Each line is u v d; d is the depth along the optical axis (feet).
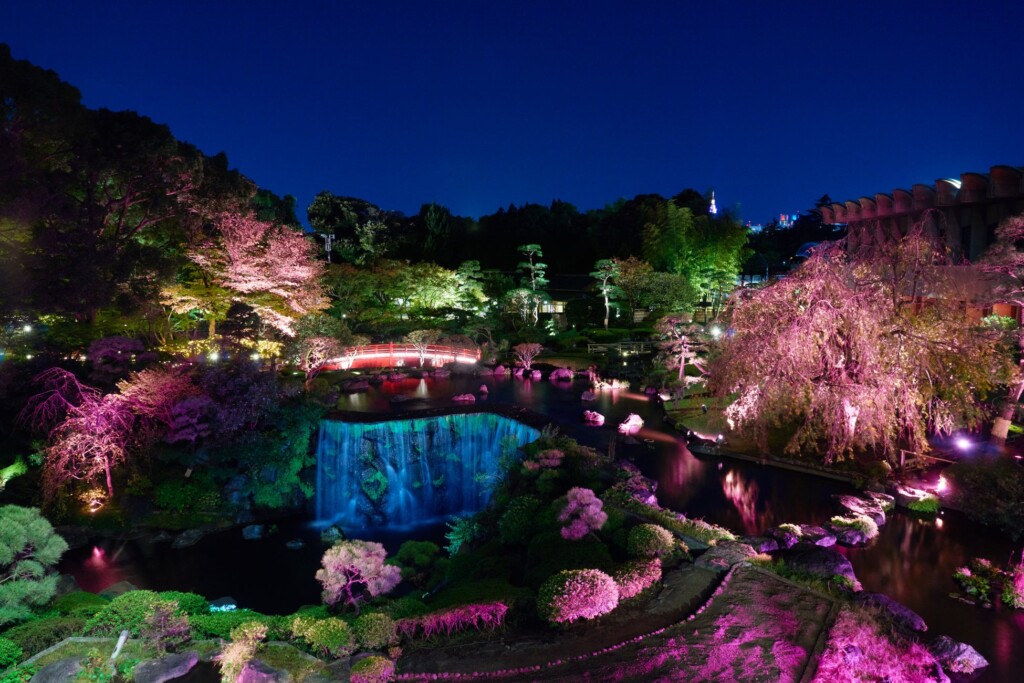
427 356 156.66
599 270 213.87
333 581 44.96
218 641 38.70
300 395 91.50
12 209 74.59
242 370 83.56
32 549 44.91
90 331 94.12
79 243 89.20
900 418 74.08
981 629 41.14
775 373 70.23
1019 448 69.46
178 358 93.97
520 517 57.82
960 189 125.39
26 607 41.47
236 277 112.37
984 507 58.90
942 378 66.23
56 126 82.48
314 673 34.40
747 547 49.19
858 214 157.07
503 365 155.94
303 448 84.43
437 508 89.25
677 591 43.04
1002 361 68.39
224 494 79.92
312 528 79.66
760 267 290.35
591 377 136.77
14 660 35.42
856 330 66.54
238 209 112.88
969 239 128.67
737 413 79.71
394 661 35.88
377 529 81.25
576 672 34.40
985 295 79.41
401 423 89.10
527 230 297.12
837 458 74.28
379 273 190.60
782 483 71.92
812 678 33.14
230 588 63.98
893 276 68.28
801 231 323.78
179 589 63.57
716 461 80.64
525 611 41.65
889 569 50.34
